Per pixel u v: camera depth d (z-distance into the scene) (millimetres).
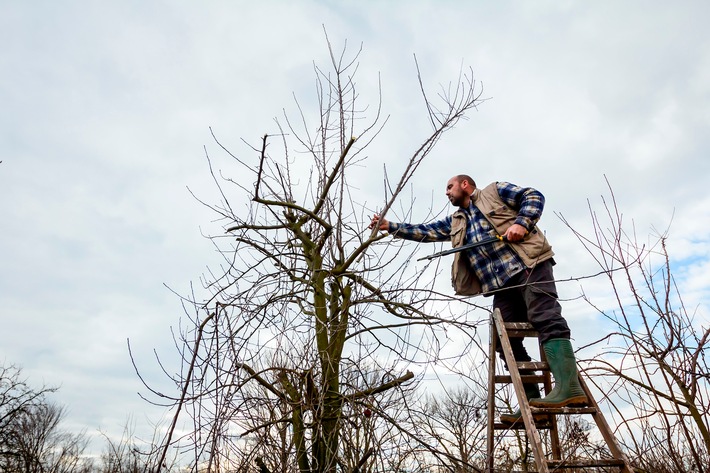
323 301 4230
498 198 4250
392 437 3846
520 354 4168
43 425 19875
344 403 3889
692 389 2904
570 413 3514
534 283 3801
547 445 4895
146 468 3301
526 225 3920
